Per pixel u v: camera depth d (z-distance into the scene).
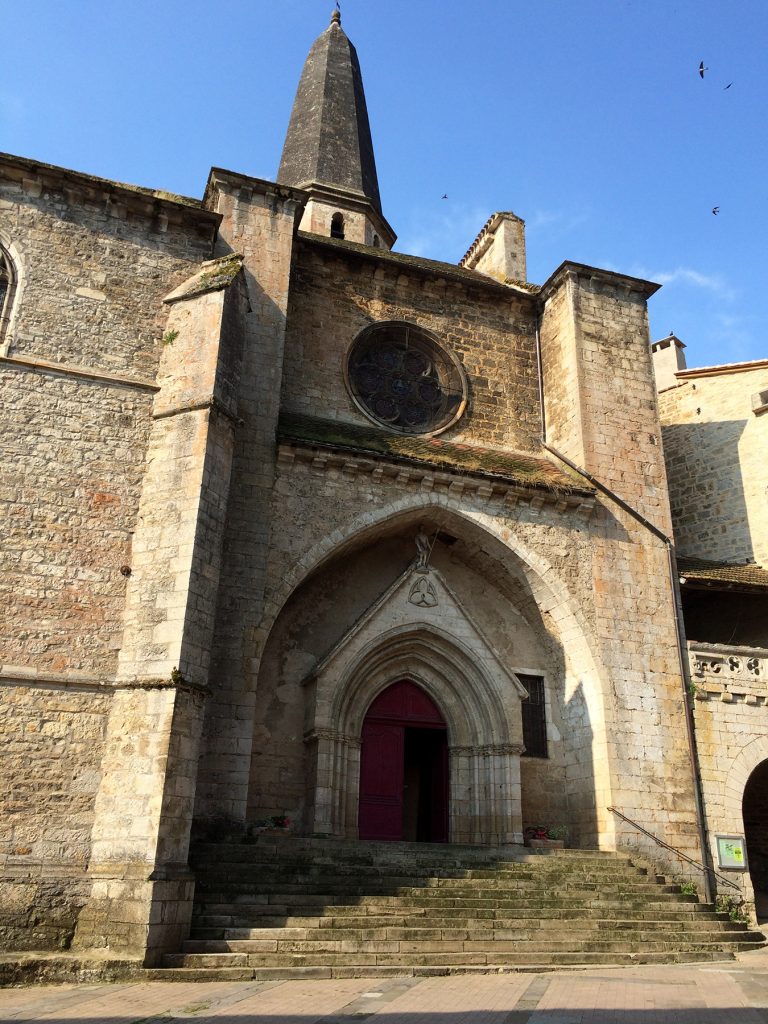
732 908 16.53
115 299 15.74
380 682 18.23
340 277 21.20
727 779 17.92
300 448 17.28
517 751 17.69
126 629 13.26
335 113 32.62
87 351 15.14
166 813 11.67
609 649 18.28
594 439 20.22
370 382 20.97
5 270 15.30
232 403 15.08
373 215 31.52
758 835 20.72
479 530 18.62
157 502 14.07
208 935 11.46
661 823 17.11
